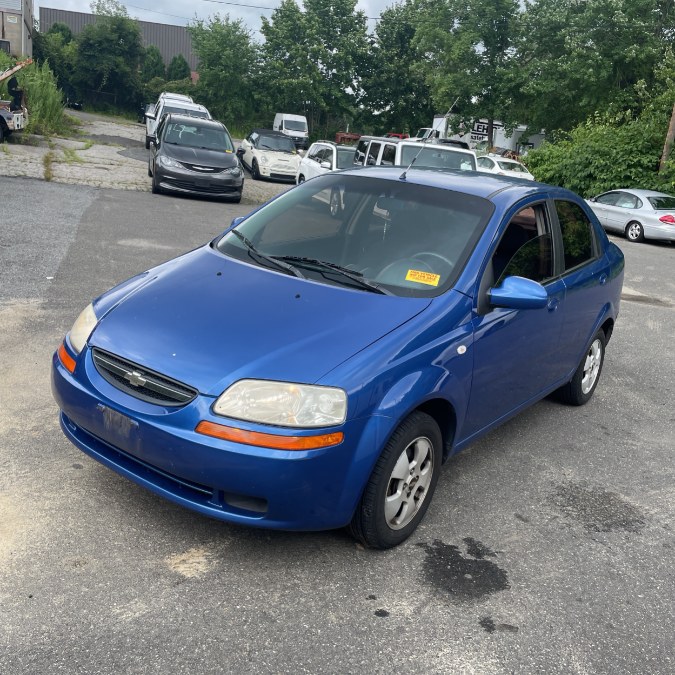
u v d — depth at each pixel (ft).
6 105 66.03
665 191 72.28
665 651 9.01
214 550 10.04
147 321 10.29
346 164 55.01
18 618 8.28
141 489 11.39
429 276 11.46
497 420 13.04
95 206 39.63
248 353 9.46
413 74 159.02
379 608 9.20
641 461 14.90
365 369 9.45
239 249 12.66
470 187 13.28
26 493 10.92
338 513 9.49
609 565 10.85
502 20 111.14
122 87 192.95
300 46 157.07
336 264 11.92
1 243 27.45
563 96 104.53
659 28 102.83
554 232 14.35
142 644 8.09
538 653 8.70
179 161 48.26
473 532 11.35
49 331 18.11
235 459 8.84
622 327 26.40
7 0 154.51
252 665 7.97
